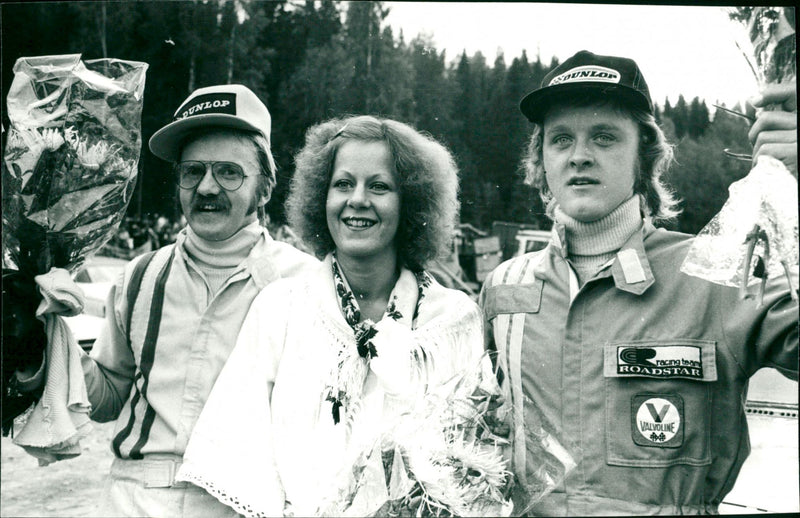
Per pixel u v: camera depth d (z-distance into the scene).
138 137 2.25
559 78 2.21
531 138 2.38
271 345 1.90
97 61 2.25
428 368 1.91
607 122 2.17
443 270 3.83
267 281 2.16
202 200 2.17
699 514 2.06
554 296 2.20
